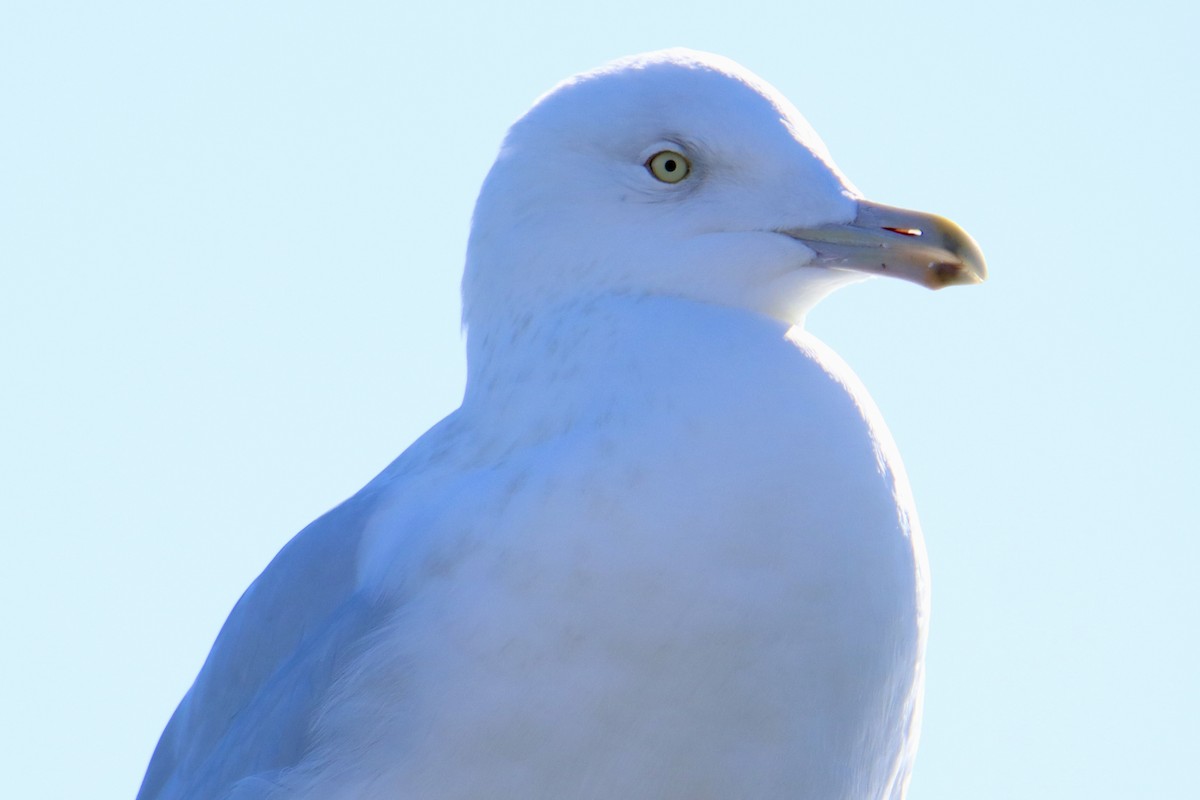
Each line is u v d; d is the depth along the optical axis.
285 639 8.82
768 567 7.77
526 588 7.76
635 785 7.67
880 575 7.99
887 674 8.04
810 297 9.38
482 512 8.03
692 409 8.11
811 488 7.95
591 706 7.63
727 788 7.73
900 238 9.13
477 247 9.27
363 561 8.60
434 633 7.84
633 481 7.89
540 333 8.83
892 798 8.60
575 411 8.34
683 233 9.12
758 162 9.17
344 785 7.88
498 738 7.66
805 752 7.80
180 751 9.42
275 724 8.38
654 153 9.17
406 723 7.79
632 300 8.83
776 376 8.30
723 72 9.39
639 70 9.37
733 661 7.68
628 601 7.68
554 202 9.12
